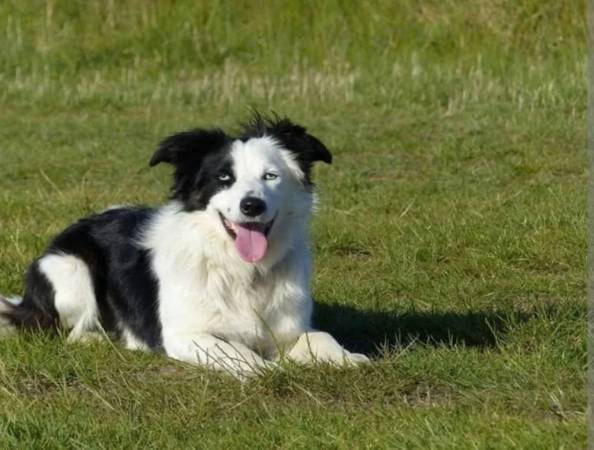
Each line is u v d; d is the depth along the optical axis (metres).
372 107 21.30
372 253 13.36
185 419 8.30
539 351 9.41
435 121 20.09
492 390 8.66
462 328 10.24
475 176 16.92
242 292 9.62
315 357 9.09
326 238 13.64
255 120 10.41
